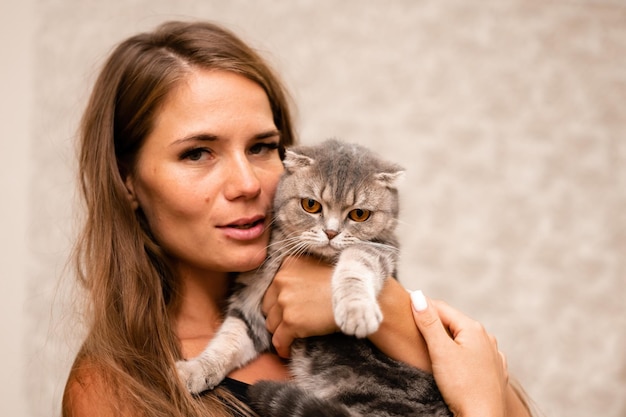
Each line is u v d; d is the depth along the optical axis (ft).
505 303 12.17
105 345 5.56
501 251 12.16
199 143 5.50
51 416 10.67
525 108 12.08
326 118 11.73
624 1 12.15
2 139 10.86
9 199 10.87
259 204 5.82
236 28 11.14
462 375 5.27
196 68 5.67
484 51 11.94
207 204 5.53
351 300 5.03
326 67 11.68
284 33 11.58
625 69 12.20
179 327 6.21
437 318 5.56
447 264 12.05
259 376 5.89
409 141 11.91
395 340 5.52
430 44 11.86
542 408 12.17
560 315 12.26
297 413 5.07
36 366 10.73
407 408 5.37
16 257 10.85
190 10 11.32
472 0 11.86
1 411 10.71
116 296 5.82
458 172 12.03
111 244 5.95
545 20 12.01
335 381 5.65
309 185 6.42
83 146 6.35
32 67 10.94
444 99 11.93
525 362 12.16
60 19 10.98
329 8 11.64
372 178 6.57
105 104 6.03
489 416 5.12
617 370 12.34
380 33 11.76
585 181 12.26
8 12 10.85
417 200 11.98
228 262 5.68
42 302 10.84
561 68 12.10
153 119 5.63
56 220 10.87
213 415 5.17
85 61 11.00
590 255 12.32
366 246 6.28
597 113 12.21
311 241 6.27
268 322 6.01
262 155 6.30
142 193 5.93
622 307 12.34
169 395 5.27
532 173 12.16
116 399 5.23
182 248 5.77
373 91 11.80
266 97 6.14
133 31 11.09
